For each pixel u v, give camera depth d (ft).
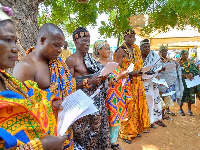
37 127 3.12
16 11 8.24
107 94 8.89
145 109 12.25
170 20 18.38
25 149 2.74
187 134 13.15
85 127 7.45
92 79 7.22
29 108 3.00
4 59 2.93
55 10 17.16
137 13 19.07
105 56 9.48
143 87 12.10
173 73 15.23
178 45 45.65
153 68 12.34
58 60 5.33
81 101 4.31
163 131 13.67
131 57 11.10
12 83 3.24
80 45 7.63
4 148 2.65
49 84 4.75
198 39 29.89
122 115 9.39
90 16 18.08
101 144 8.11
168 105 15.94
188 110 17.83
